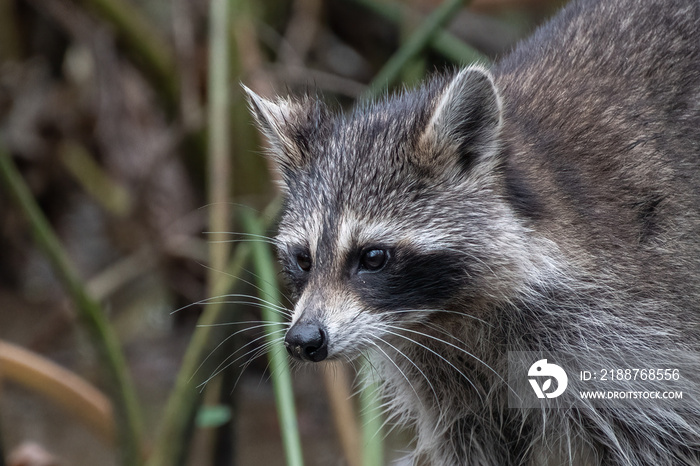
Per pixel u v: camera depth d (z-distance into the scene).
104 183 17.00
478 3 14.84
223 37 11.99
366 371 10.16
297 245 9.25
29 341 15.27
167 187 16.05
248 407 13.78
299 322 8.72
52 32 17.30
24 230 17.28
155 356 15.06
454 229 8.90
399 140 9.05
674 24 9.87
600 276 9.04
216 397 11.09
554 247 9.01
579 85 9.77
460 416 9.87
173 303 15.80
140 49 14.70
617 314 9.04
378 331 8.84
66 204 18.03
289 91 11.59
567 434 9.40
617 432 9.37
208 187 14.34
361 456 10.56
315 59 16.23
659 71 9.70
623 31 9.98
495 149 8.94
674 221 9.17
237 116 12.59
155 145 15.83
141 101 16.80
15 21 17.08
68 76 17.25
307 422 13.52
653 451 9.31
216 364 10.20
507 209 8.98
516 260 8.95
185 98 14.20
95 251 17.67
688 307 9.04
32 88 17.36
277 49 14.52
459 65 12.05
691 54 9.73
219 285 10.16
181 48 14.12
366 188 8.98
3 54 17.11
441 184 8.96
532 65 10.18
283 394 9.07
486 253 8.91
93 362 14.73
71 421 13.59
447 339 9.41
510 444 9.91
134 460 10.77
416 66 12.26
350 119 9.69
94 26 16.14
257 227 10.20
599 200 9.19
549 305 9.10
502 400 9.64
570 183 9.20
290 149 9.62
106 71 16.33
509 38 16.98
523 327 9.23
